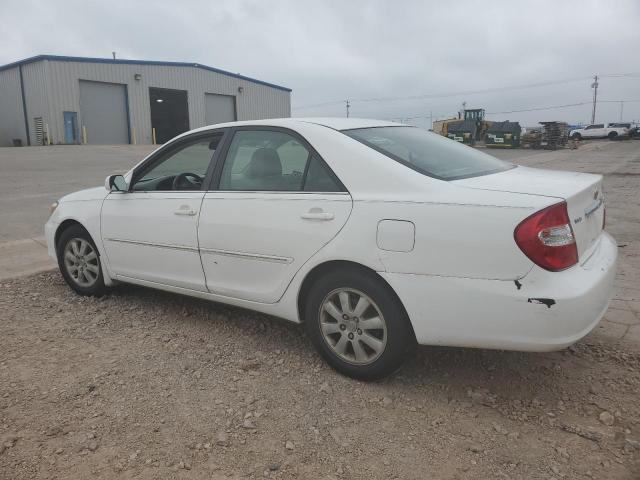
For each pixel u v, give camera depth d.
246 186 3.83
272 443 2.83
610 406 3.15
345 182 3.36
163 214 4.22
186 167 4.32
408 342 3.26
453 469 2.63
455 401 3.23
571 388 3.36
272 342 4.07
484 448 2.79
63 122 33.41
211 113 41.84
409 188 3.15
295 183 3.58
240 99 43.75
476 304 2.92
